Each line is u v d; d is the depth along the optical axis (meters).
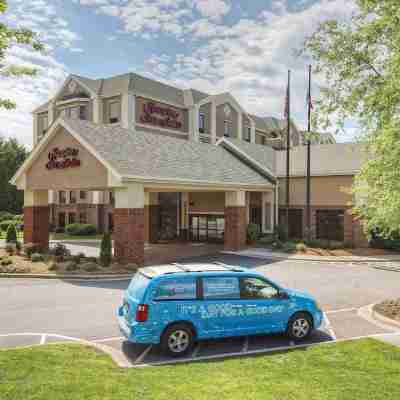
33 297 14.59
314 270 21.03
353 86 12.73
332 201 30.62
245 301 9.36
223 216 32.31
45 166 23.56
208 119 51.75
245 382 6.76
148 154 23.39
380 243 27.88
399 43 10.94
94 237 41.81
